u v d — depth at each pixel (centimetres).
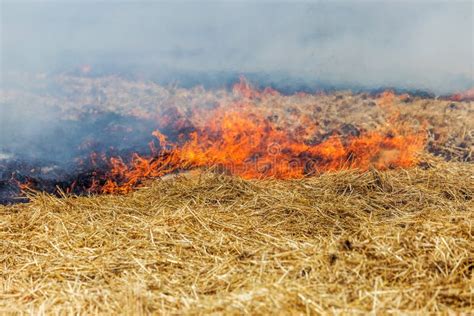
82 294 383
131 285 390
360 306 353
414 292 370
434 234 441
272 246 447
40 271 421
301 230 483
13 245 468
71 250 455
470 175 631
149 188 602
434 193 574
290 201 547
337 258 411
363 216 512
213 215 508
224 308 352
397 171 638
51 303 374
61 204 551
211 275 406
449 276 389
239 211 527
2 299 387
